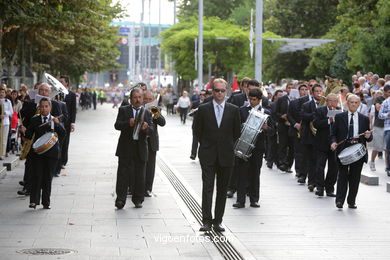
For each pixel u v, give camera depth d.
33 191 13.66
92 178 18.20
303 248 10.74
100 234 11.48
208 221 11.80
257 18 29.09
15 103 23.39
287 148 20.69
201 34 51.00
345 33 50.59
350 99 14.21
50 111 14.48
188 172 19.75
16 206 13.99
